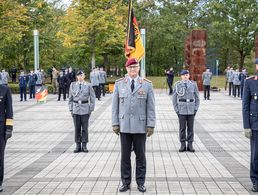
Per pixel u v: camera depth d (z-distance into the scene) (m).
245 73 29.19
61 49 46.28
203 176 8.70
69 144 12.74
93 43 40.53
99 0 39.00
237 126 16.41
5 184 8.17
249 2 51.25
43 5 42.12
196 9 56.56
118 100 7.80
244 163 9.95
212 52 60.78
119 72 60.22
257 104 7.59
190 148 11.47
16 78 46.88
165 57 60.12
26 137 14.09
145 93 7.65
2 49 41.59
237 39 52.91
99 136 14.14
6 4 30.69
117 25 40.06
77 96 11.43
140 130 7.60
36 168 9.55
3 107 7.79
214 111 21.64
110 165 9.79
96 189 7.77
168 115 20.05
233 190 7.65
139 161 7.69
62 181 8.37
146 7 55.91
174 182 8.23
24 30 36.12
